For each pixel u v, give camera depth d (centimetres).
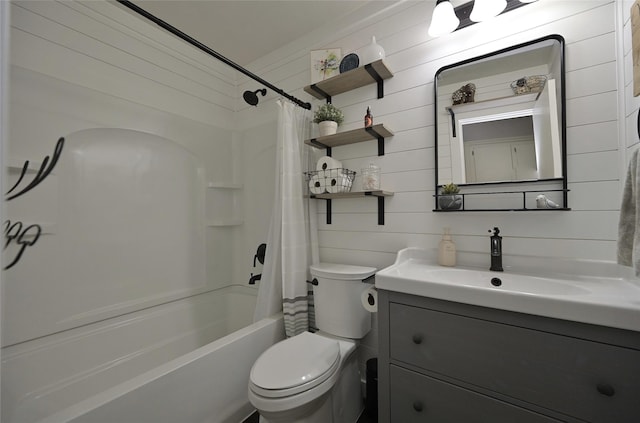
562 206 119
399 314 111
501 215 133
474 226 139
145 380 108
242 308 236
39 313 142
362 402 160
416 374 107
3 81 42
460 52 145
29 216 138
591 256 114
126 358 172
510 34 132
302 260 176
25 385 134
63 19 151
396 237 163
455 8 145
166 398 113
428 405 104
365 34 177
